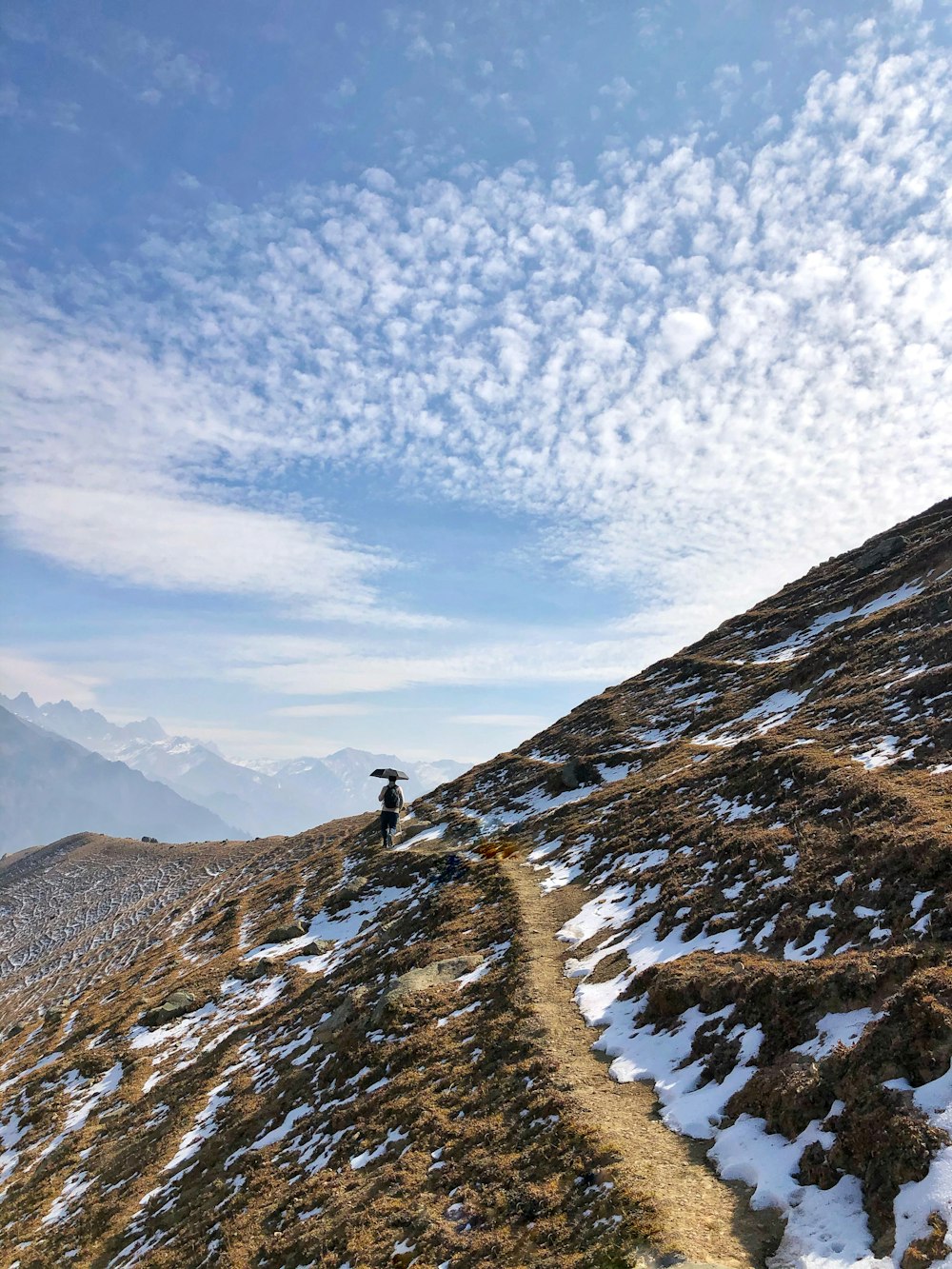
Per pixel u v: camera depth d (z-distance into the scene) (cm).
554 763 5859
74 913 14800
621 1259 943
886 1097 1001
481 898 3372
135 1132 2927
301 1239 1455
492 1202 1238
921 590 4769
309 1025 3034
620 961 2095
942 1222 798
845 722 3100
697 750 4275
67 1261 2155
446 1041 2055
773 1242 916
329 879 5962
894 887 1547
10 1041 6053
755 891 1997
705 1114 1259
